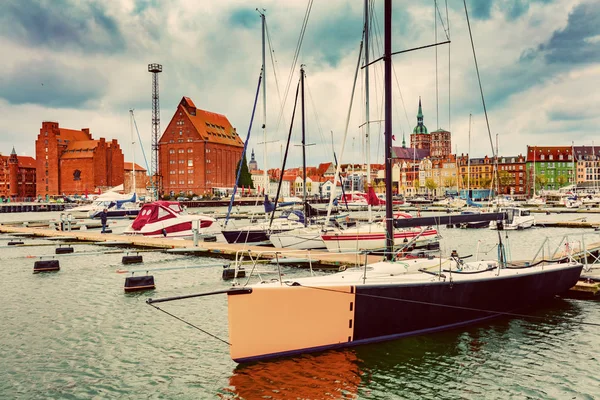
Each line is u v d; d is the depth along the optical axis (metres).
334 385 11.75
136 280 21.92
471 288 15.09
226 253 32.38
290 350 12.83
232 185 178.12
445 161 170.50
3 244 39.66
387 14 15.35
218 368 12.84
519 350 13.87
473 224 55.16
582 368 12.73
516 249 36.44
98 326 16.47
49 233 44.81
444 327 14.95
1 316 17.73
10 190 185.50
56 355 13.85
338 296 13.10
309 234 32.44
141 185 178.88
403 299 13.92
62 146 167.25
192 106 168.50
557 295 19.47
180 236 44.50
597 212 78.56
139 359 13.52
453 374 12.38
